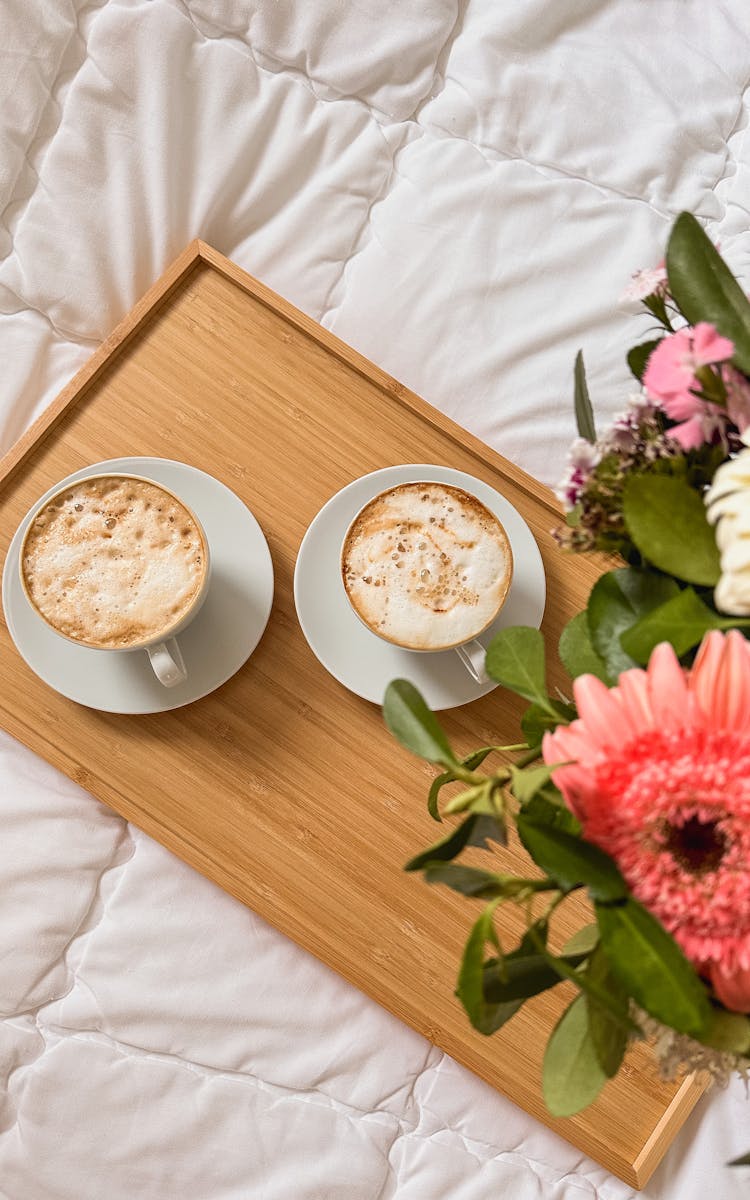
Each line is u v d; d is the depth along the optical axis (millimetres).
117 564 851
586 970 462
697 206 1069
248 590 897
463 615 838
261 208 1068
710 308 493
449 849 471
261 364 937
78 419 934
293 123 1061
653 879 405
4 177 1031
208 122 1051
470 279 1050
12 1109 999
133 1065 998
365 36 1053
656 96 1073
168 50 1034
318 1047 989
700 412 466
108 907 1003
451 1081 986
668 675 415
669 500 461
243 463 932
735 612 409
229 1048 990
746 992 406
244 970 990
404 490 858
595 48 1078
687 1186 963
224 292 942
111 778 896
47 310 1047
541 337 1042
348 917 886
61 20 1027
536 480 963
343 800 896
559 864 416
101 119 1040
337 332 1053
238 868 891
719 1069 479
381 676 883
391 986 882
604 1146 882
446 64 1079
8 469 918
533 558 895
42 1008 1001
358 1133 990
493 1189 979
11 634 883
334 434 934
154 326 941
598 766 413
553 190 1064
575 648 547
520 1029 884
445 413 1044
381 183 1068
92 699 883
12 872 993
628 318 1045
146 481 855
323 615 886
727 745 403
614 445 508
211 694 905
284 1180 987
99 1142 992
